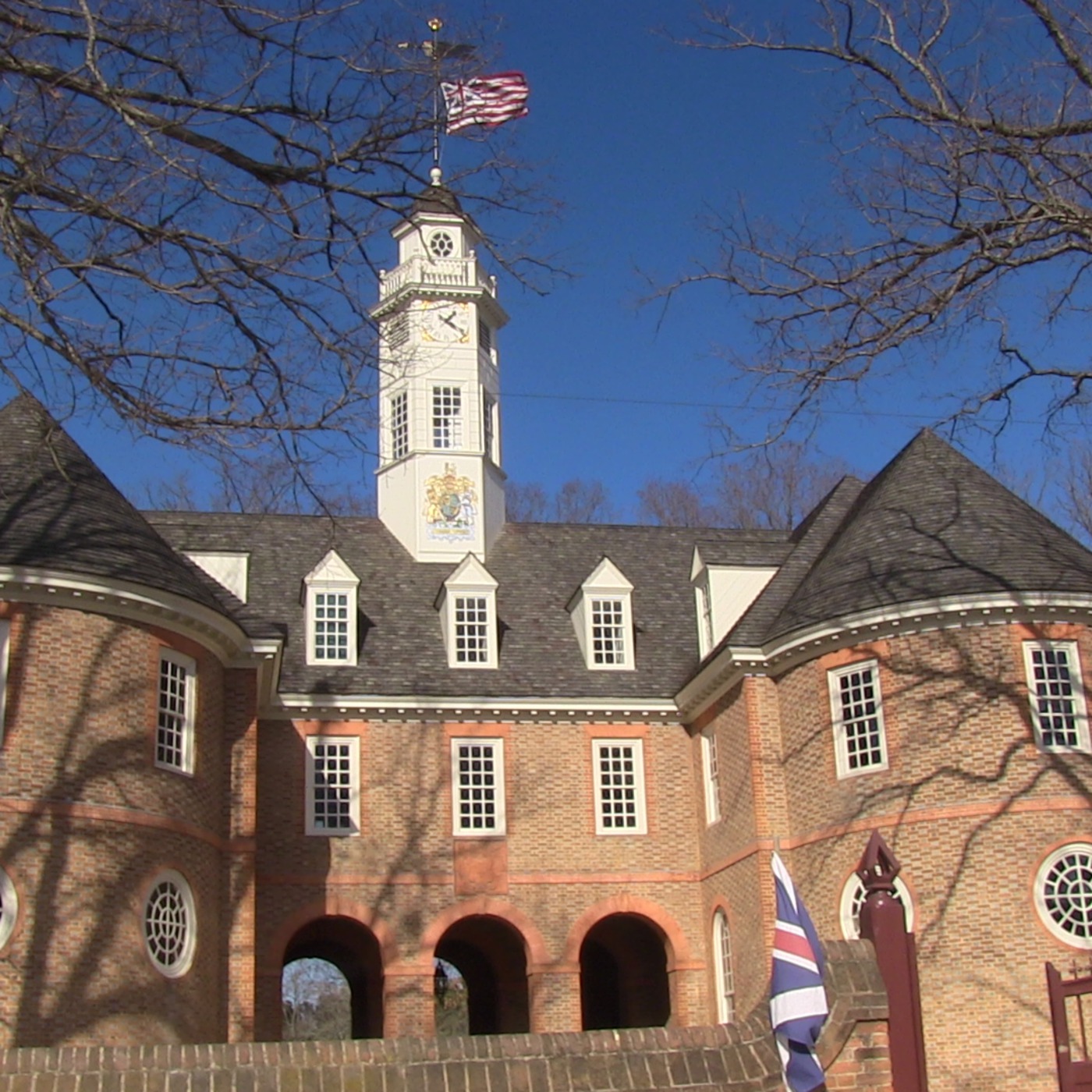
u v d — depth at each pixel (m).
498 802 31.17
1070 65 14.40
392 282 38.88
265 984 28.67
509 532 38.25
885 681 25.80
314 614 32.41
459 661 32.78
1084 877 23.98
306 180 13.13
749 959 27.52
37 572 22.53
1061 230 14.45
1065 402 16.45
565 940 30.41
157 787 23.53
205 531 35.84
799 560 30.56
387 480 37.81
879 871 12.43
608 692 32.41
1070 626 25.31
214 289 13.10
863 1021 11.72
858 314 15.23
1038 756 24.48
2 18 11.78
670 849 31.50
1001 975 23.53
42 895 21.34
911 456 29.39
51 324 12.36
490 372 39.56
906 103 14.70
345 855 30.03
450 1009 57.44
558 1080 11.23
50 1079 10.55
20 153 12.08
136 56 12.42
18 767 21.77
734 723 29.02
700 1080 11.45
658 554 38.12
